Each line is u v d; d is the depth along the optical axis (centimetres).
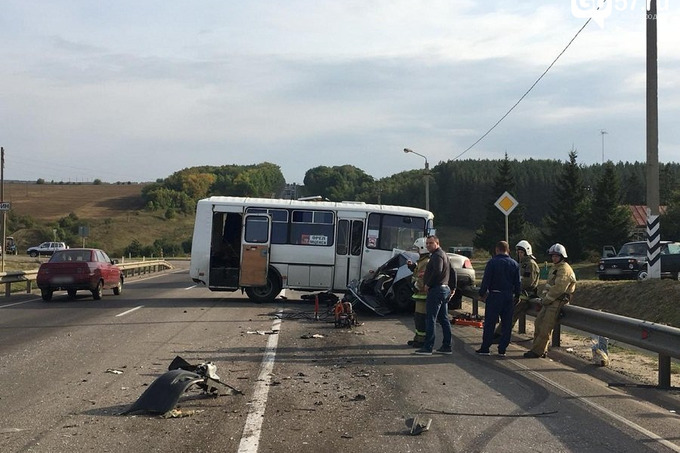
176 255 9400
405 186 9988
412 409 806
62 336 1378
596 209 6159
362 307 1878
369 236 2205
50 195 12512
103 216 11150
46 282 2162
